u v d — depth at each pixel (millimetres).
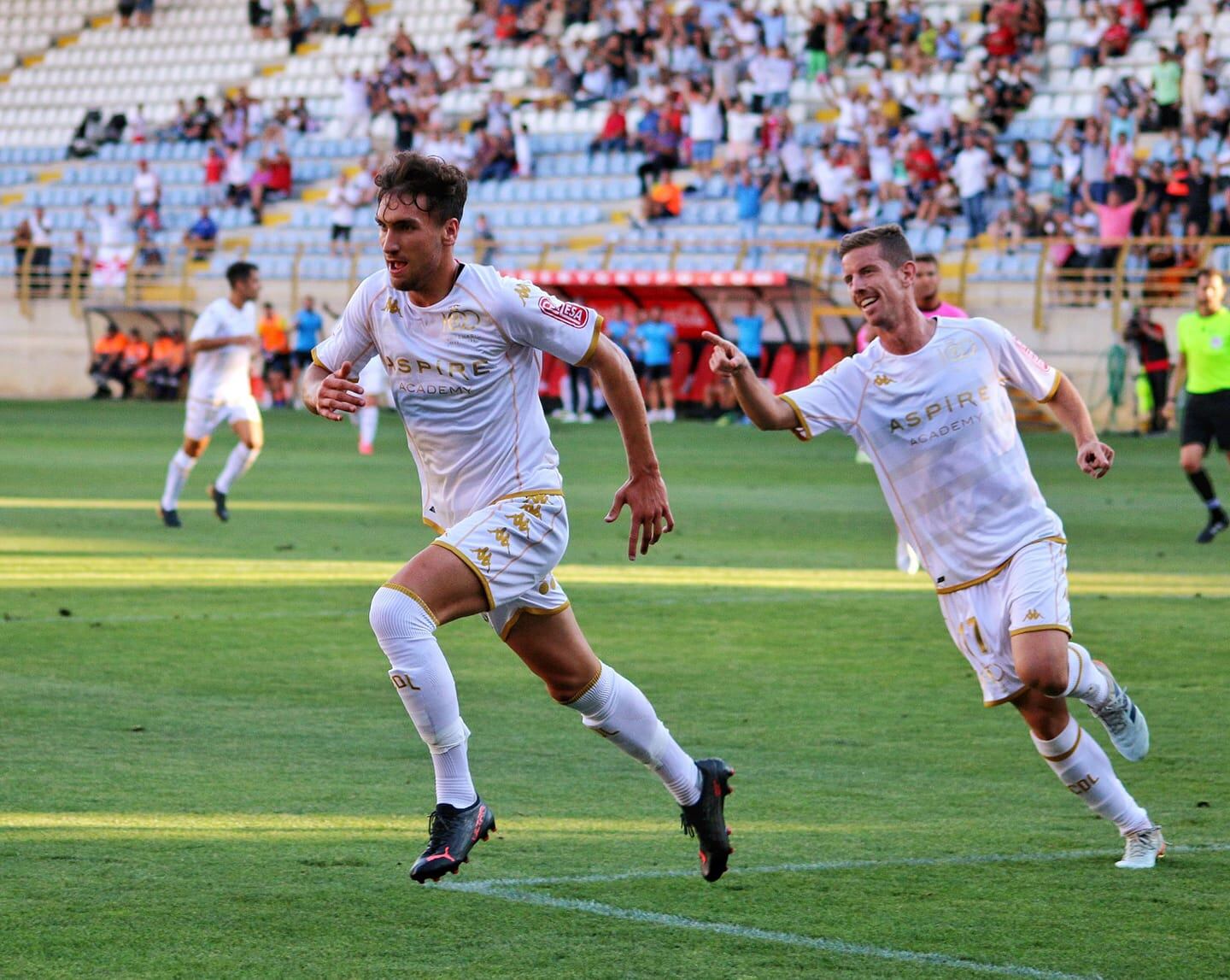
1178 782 8852
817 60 50781
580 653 6730
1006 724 10320
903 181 45875
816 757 9406
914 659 12484
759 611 14766
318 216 55031
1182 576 17094
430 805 8227
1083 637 13320
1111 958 5965
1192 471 19812
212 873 6969
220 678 11555
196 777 8734
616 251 48656
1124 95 44219
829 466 32250
